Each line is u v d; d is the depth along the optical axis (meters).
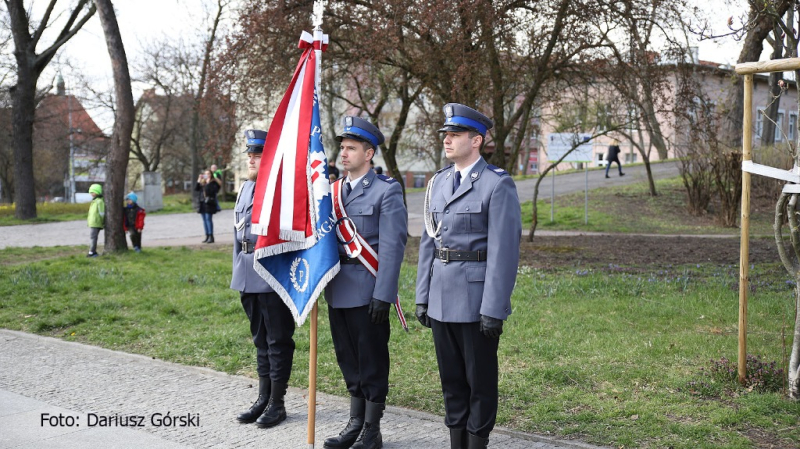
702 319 7.94
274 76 13.96
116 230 15.27
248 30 13.86
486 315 4.13
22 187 27.14
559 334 7.49
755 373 5.66
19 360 7.29
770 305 8.34
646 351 6.73
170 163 48.78
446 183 4.52
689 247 14.65
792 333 7.24
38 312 9.53
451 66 13.02
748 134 5.60
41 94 33.47
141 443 4.90
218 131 15.12
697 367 6.23
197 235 20.56
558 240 16.53
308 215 4.80
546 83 14.45
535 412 5.31
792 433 4.78
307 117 4.94
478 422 4.30
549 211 23.12
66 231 22.70
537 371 6.25
